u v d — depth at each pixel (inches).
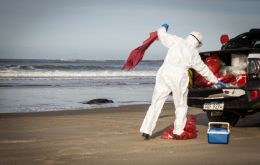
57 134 313.6
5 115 474.9
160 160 215.0
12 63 3378.4
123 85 1099.3
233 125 356.2
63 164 207.9
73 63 3772.1
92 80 1370.6
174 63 270.4
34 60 4473.4
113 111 514.0
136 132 322.7
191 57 270.8
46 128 349.4
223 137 264.4
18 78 1412.4
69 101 670.5
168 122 392.5
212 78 279.7
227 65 339.6
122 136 301.3
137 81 1326.3
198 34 275.3
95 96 762.2
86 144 266.1
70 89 933.8
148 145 261.0
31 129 342.6
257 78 290.8
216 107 307.7
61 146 259.1
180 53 270.2
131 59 292.8
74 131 329.7
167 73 270.4
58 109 560.1
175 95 273.9
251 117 411.8
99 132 323.9
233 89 296.0
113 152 238.1
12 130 337.1
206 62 318.0
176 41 275.0
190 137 284.7
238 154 229.8
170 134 285.4
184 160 214.5
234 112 327.3
